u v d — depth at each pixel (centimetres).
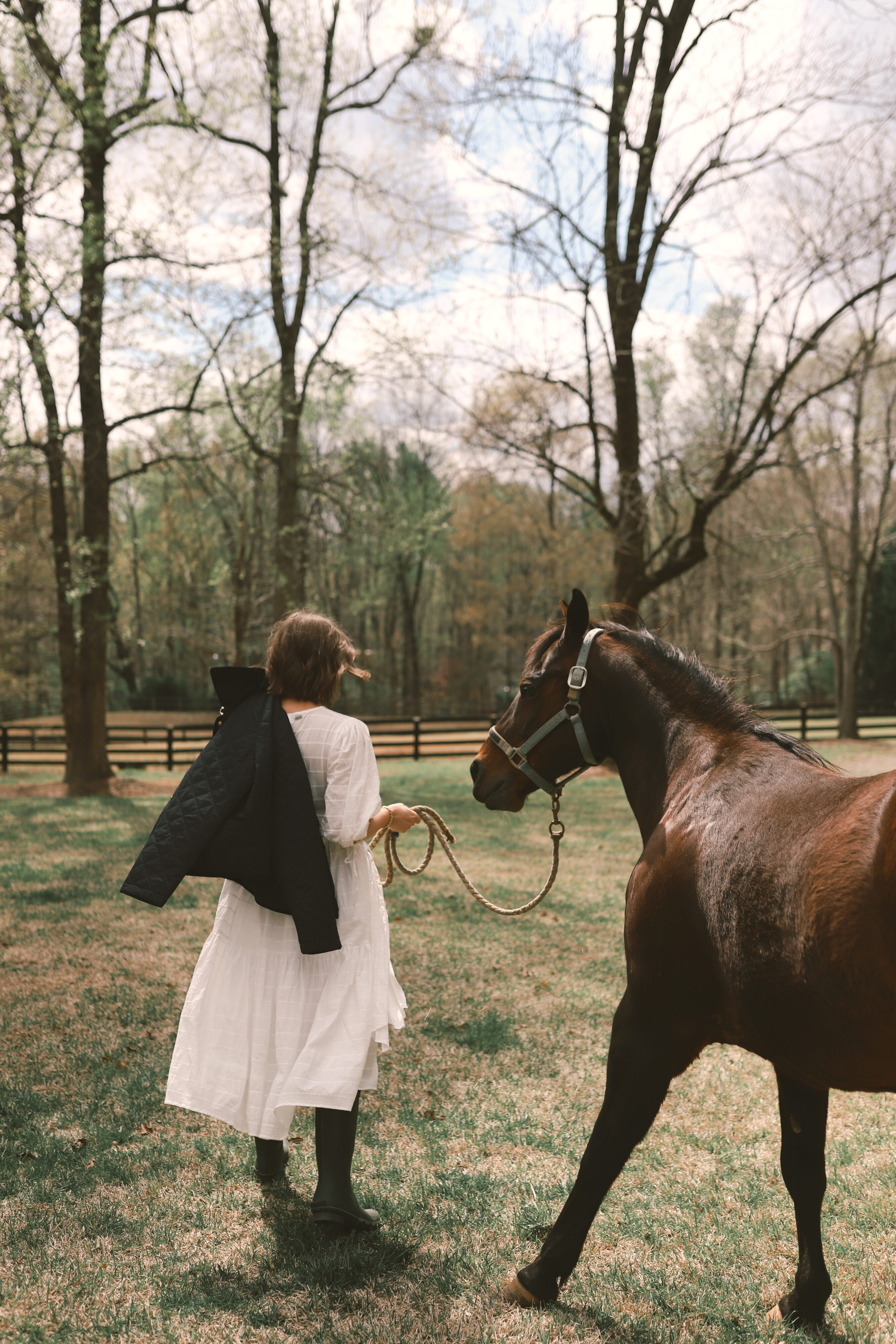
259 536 3153
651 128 1394
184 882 770
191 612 4147
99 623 1513
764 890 190
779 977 185
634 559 1633
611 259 1548
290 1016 251
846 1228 285
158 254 1305
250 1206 284
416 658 4653
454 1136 342
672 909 223
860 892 164
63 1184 296
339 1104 239
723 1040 226
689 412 2250
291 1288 242
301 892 244
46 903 693
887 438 1648
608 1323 233
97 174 1358
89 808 1239
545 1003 496
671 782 251
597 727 278
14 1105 354
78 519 2341
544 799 1334
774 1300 247
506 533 4216
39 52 1232
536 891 766
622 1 1366
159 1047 417
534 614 4353
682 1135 352
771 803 208
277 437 2069
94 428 1430
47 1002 475
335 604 4175
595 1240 276
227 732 258
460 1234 272
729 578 3478
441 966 557
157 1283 244
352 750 257
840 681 2750
